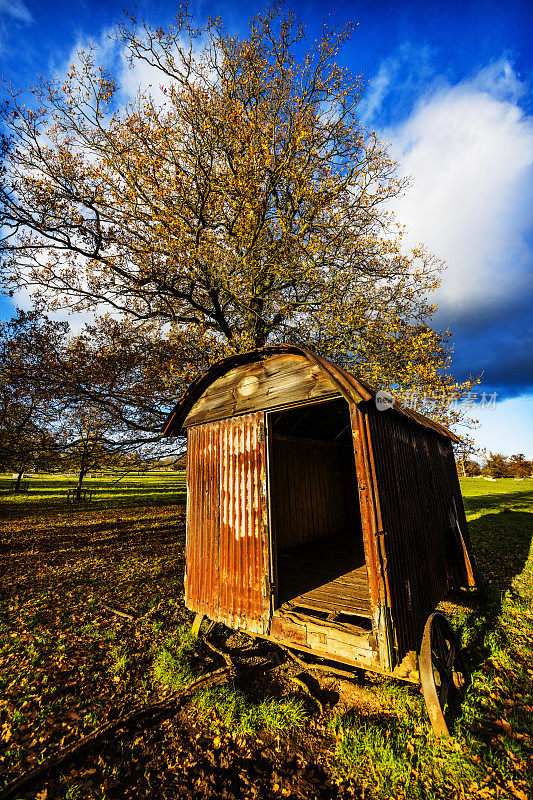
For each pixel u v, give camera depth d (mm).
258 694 4590
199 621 5961
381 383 10531
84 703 4430
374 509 3900
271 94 12781
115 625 6809
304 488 8898
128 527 18047
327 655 3990
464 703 4180
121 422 12195
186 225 11242
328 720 4078
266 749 3676
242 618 5055
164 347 12062
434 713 3514
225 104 11773
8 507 26172
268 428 5367
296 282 11766
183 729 3977
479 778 3172
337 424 9688
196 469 6469
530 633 6180
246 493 5418
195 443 6605
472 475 65438
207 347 11461
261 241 12578
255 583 4977
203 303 13445
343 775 3326
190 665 5301
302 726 3990
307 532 8695
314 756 3582
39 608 7672
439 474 7195
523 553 12172
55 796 3146
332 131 12641
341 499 10570
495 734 3764
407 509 4941
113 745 3736
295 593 5234
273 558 4875
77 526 18406
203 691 4508
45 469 12320
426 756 3439
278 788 3199
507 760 3387
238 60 12281
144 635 6418
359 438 4102
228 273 11422
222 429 6078
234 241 12219
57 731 3971
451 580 6566
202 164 11656
